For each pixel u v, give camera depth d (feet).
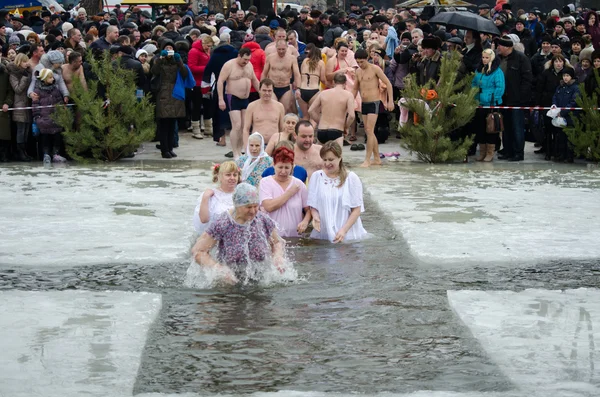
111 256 27.02
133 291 23.61
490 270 25.90
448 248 28.19
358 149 59.00
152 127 54.13
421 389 16.69
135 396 16.17
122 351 18.49
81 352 18.45
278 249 25.26
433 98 52.29
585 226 32.07
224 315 21.50
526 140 59.06
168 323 20.89
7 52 59.41
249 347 19.17
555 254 27.43
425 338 19.75
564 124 52.01
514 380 16.93
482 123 53.47
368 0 175.01
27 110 52.54
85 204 36.94
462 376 17.34
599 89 51.47
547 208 35.96
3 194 39.70
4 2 92.73
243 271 24.88
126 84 54.03
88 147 52.80
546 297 22.80
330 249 28.89
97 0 104.94
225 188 28.63
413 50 61.36
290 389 16.72
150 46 60.08
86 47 61.31
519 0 163.32
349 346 19.22
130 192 40.40
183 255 27.53
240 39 67.97
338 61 59.00
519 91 53.06
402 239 30.30
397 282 24.58
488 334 19.69
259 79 59.00
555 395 16.16
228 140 61.67
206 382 17.11
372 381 17.12
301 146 34.14
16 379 16.89
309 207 30.89
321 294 23.36
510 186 42.55
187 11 92.53
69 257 26.94
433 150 52.54
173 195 39.45
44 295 22.94
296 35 64.75
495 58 52.54
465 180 44.86
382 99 51.03
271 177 31.09
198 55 61.46
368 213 35.32
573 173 47.85
